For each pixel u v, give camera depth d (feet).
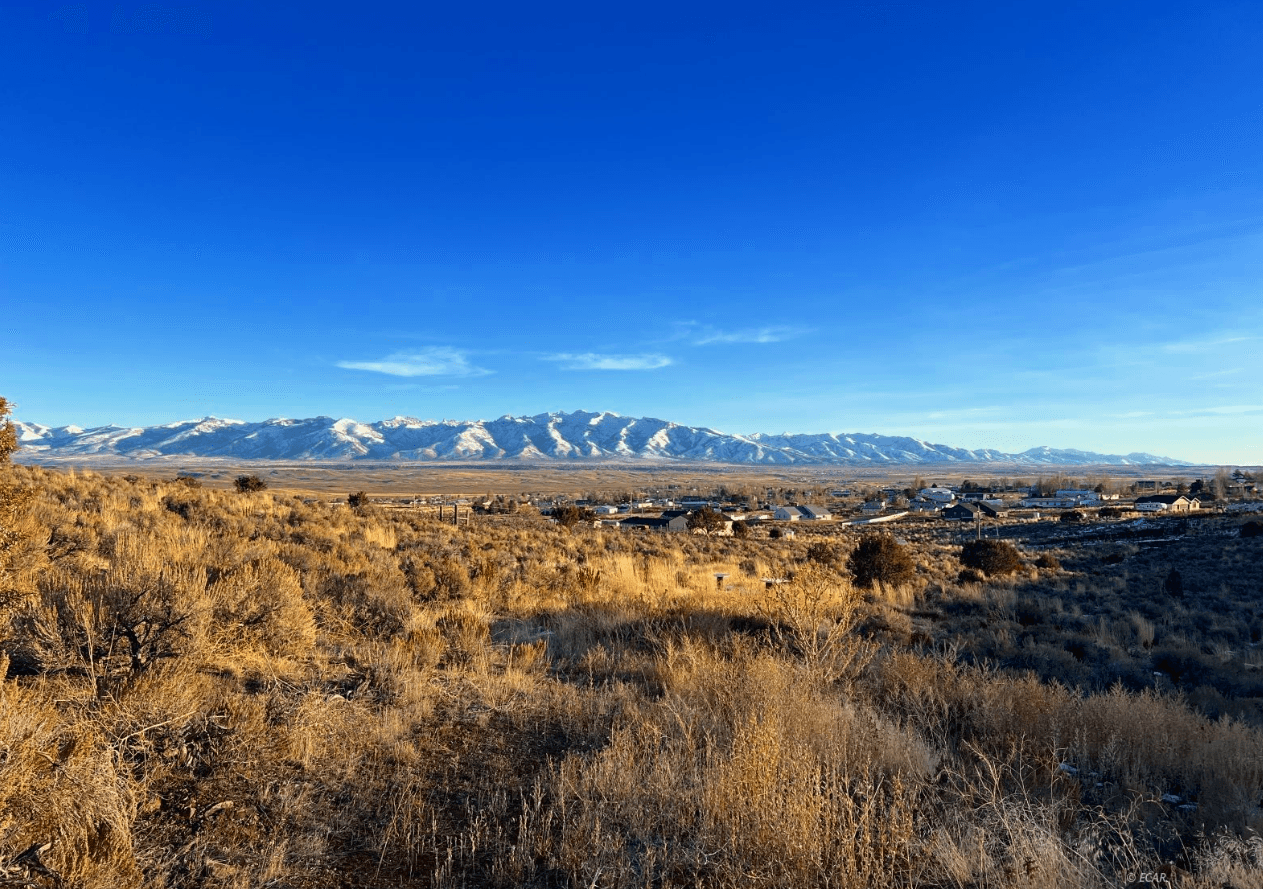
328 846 14.20
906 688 26.76
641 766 17.90
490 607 40.88
